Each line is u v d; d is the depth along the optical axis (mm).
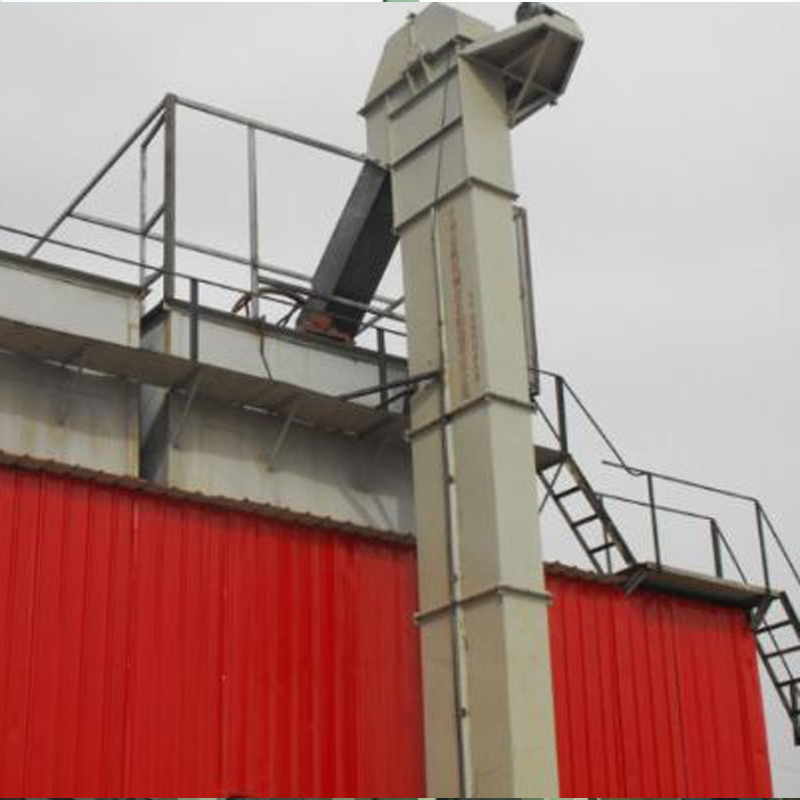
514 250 23500
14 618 19938
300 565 22891
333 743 22188
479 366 22516
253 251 26406
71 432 22953
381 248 27391
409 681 23250
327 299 26734
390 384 23344
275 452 24578
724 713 27953
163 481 23656
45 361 23062
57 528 20703
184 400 24219
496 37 23766
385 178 26625
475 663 21297
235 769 21156
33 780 19391
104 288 23938
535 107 24781
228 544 22297
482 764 20812
